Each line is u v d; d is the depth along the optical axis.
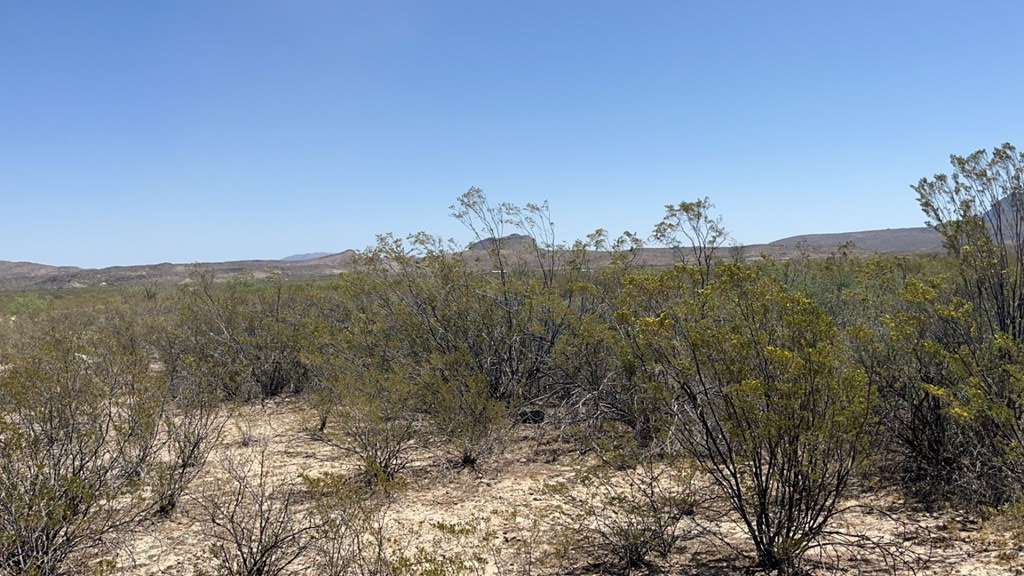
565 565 4.94
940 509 5.59
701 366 4.87
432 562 4.29
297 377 11.93
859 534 5.04
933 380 5.93
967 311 5.77
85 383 5.81
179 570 4.90
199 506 6.09
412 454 8.05
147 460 6.13
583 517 5.09
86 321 15.55
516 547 5.22
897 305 7.43
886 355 6.00
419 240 10.10
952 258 7.25
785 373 4.45
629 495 5.66
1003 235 6.91
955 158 7.10
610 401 7.47
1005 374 5.48
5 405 5.38
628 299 5.55
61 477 5.00
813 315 4.65
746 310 4.95
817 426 4.34
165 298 16.38
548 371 9.39
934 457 5.95
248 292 13.66
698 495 5.43
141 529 5.60
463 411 7.70
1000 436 5.33
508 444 8.20
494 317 9.77
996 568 4.52
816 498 4.59
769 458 4.59
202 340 11.98
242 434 8.52
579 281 9.56
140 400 6.15
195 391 8.35
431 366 8.43
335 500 5.24
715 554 5.04
